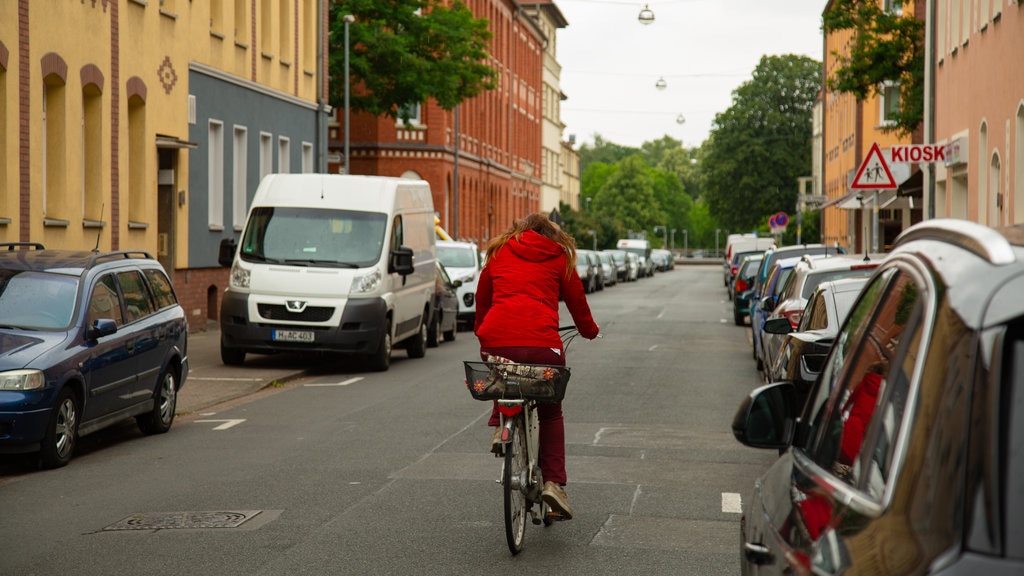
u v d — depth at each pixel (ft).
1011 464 7.22
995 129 79.10
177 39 88.43
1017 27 72.69
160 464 35.68
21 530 26.66
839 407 11.16
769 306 56.70
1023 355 7.48
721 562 23.58
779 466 12.53
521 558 23.95
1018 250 8.27
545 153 337.52
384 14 144.77
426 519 27.55
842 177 218.18
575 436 40.86
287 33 116.57
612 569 23.06
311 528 26.61
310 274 65.36
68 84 70.38
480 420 44.75
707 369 66.59
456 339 93.50
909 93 106.73
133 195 82.74
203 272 94.99
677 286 224.53
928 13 86.48
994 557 6.98
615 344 85.46
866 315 11.71
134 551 24.49
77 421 36.27
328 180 69.31
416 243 75.05
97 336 37.35
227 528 26.63
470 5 228.43
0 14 61.72
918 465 7.93
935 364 8.17
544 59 329.31
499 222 261.85
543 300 24.98
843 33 215.72
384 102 148.15
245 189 105.19
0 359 34.53
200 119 93.97
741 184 320.91
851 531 8.56
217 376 61.46
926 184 94.48
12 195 63.46
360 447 38.42
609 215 520.01
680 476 33.19
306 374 64.90
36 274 38.34
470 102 228.84
